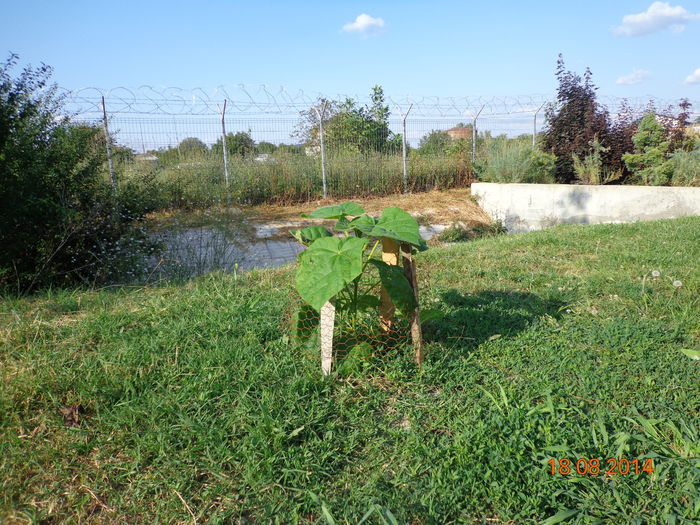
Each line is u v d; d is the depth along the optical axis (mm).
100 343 3451
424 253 6141
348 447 2469
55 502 2139
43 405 2736
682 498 2121
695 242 6141
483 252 6203
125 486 2254
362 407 2746
